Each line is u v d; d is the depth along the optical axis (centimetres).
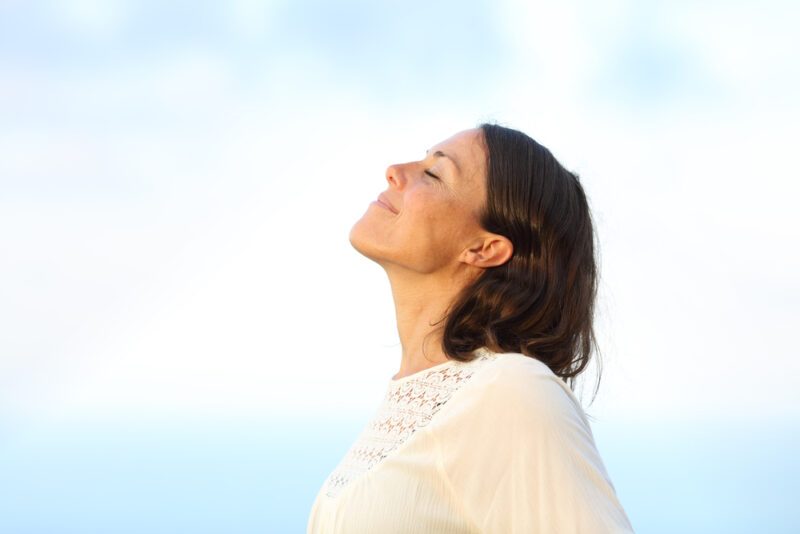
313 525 283
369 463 272
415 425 267
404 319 303
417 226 291
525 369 249
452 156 302
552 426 238
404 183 304
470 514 243
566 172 316
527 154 303
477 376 259
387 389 298
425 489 249
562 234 300
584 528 227
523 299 288
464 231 293
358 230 302
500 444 242
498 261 294
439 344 290
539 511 233
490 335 279
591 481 235
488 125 311
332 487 281
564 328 296
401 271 299
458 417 250
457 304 287
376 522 251
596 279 345
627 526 232
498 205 293
